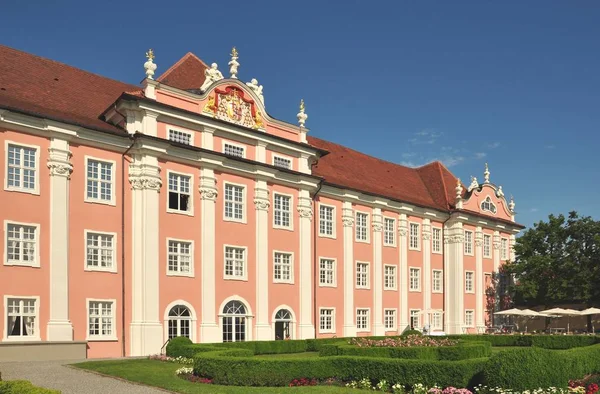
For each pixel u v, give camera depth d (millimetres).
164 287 34500
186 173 36438
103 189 33281
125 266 33531
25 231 29984
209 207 37219
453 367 19781
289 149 43031
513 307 66500
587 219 60250
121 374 22281
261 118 41531
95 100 37125
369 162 59656
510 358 18328
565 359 19734
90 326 31781
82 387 19734
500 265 65875
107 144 33406
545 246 61656
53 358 29328
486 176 66625
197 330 35812
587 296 57750
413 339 32500
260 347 35594
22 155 30266
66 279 30812
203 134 37594
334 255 46969
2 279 28688
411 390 20359
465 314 59500
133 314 33406
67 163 31531
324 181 45625
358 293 48688
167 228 35094
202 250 36688
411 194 58594
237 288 38406
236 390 18984
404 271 53562
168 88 36125
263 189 40719
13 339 28656
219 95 38875
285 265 42406
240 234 39094
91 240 32500
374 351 27219
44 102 33094
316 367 21859
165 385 20062
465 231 61000
